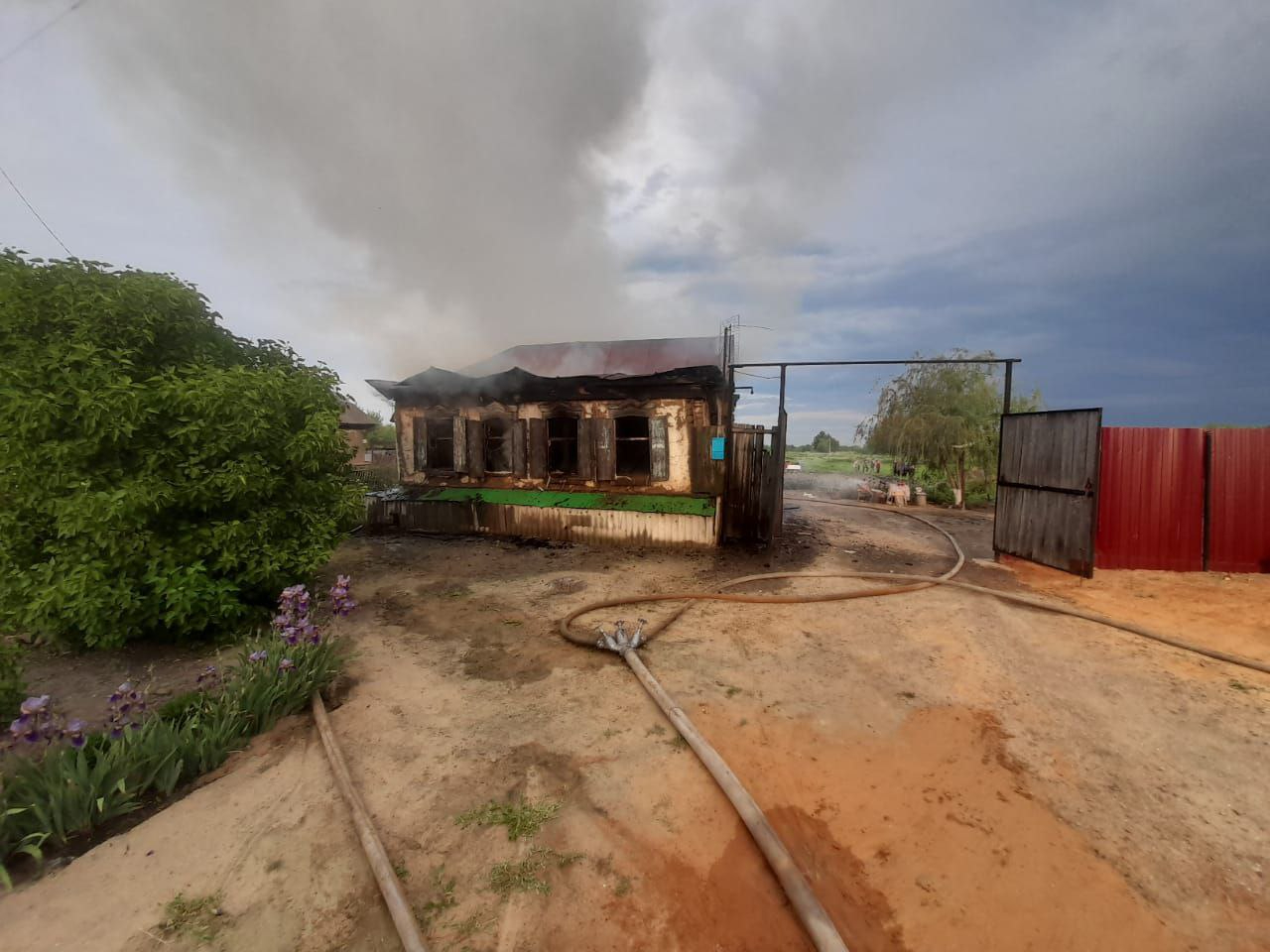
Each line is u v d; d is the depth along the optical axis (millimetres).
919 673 4777
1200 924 2332
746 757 3582
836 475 24281
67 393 4941
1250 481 7551
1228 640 5371
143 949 2277
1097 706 4184
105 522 4668
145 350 5633
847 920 2398
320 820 3047
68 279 5379
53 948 2283
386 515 11828
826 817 3035
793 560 8953
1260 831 2881
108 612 4699
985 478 15836
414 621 6293
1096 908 2416
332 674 4617
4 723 3824
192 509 5426
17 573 4672
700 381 9750
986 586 7344
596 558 9281
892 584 7371
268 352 7020
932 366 15609
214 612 5277
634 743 3770
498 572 8430
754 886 2592
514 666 5059
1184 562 7789
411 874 2668
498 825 2984
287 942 2316
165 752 3340
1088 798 3148
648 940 2326
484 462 11578
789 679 4691
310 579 6422
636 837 2896
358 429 26359
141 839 2906
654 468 10375
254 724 3939
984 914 2410
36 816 2846
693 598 6895
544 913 2445
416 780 3385
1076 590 6992
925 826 2953
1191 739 3738
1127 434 7848
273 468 5902
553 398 10867
